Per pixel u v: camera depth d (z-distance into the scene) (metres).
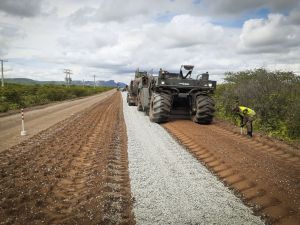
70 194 6.03
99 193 5.87
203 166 7.67
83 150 9.65
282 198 5.47
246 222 4.75
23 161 8.28
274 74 15.23
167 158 8.35
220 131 12.36
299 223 4.62
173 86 14.66
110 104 30.86
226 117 16.45
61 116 19.59
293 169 7.12
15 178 6.89
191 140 10.44
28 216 4.99
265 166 7.34
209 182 6.50
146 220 4.81
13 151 9.57
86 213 5.07
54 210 5.27
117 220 4.79
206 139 10.52
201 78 15.46
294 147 9.55
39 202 5.55
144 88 18.72
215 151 8.78
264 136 11.24
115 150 9.46
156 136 11.52
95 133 12.62
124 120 16.56
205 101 14.12
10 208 5.29
